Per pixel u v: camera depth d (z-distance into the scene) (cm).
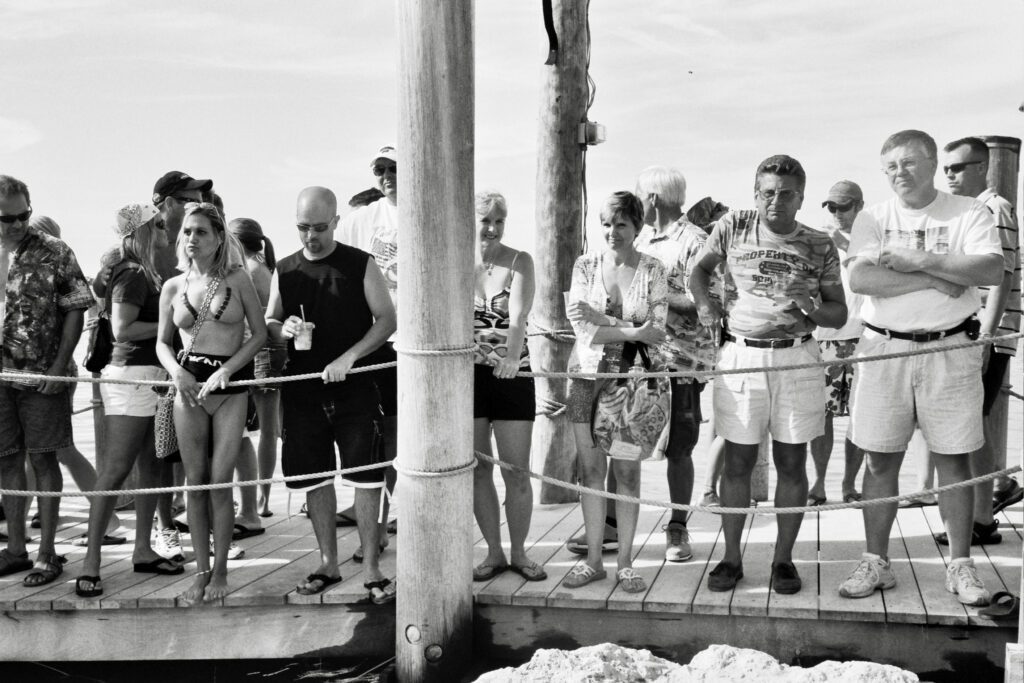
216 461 566
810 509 514
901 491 977
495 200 570
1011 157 736
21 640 580
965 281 509
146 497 609
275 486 821
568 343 736
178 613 571
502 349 569
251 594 568
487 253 577
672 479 600
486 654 557
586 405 561
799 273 535
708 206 751
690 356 583
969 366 518
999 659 502
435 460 528
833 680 479
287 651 572
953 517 526
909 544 614
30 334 606
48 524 605
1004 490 672
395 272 657
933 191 525
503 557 585
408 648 539
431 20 507
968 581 520
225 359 568
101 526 584
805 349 539
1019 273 650
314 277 571
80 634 577
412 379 527
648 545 632
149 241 602
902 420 526
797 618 520
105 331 603
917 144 520
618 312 547
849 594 529
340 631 569
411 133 513
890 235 529
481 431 575
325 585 573
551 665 502
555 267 733
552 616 550
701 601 531
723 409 545
